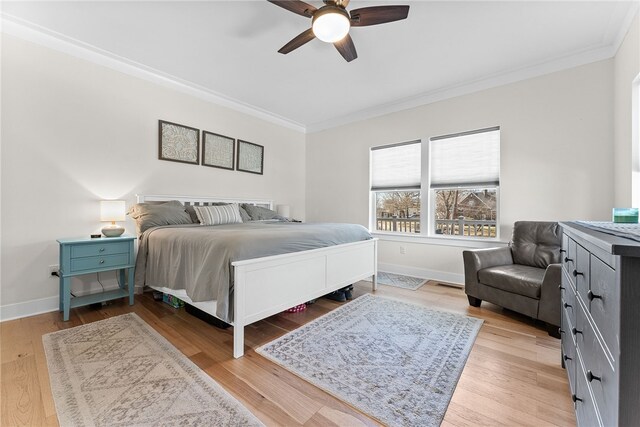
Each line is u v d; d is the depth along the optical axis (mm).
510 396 1394
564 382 1505
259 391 1424
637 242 655
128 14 2201
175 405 1309
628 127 2213
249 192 4320
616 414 633
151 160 3207
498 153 3232
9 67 2299
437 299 2889
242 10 2150
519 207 3055
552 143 2854
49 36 2471
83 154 2701
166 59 2887
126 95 2992
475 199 3492
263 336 2041
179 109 3457
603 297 771
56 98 2537
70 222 2625
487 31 2359
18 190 2354
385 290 3205
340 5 1790
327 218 4902
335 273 2654
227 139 3984
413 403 1342
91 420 1209
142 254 2727
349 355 1773
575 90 2727
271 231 2297
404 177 4020
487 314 2480
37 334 2023
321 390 1439
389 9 1766
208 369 1611
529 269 2512
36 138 2438
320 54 2779
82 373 1550
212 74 3217
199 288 1924
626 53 2230
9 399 1333
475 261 2639
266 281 1951
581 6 2047
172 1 2057
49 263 2500
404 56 2775
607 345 722
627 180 2240
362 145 4445
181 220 3055
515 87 3070
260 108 4305
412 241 3881
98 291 2803
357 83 3418
